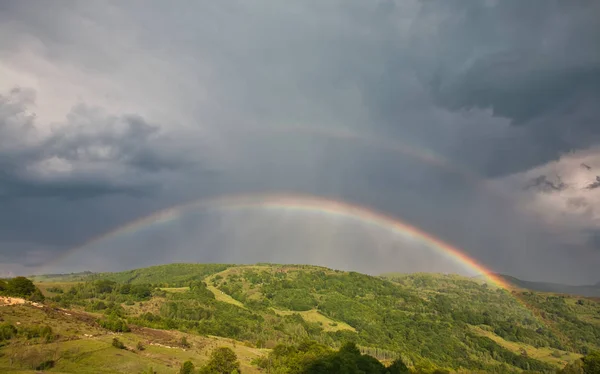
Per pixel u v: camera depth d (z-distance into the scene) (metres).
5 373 96.38
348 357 127.50
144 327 189.12
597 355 170.12
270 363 149.75
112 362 118.12
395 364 137.38
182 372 117.06
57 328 138.25
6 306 151.38
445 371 169.00
